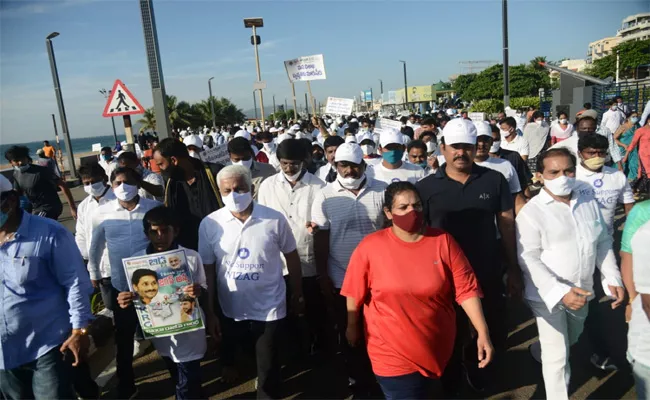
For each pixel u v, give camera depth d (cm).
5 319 285
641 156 812
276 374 352
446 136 334
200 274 347
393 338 272
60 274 298
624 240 277
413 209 266
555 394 319
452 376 360
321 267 395
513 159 548
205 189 453
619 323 467
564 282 319
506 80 1895
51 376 296
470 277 275
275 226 355
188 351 340
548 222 318
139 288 326
